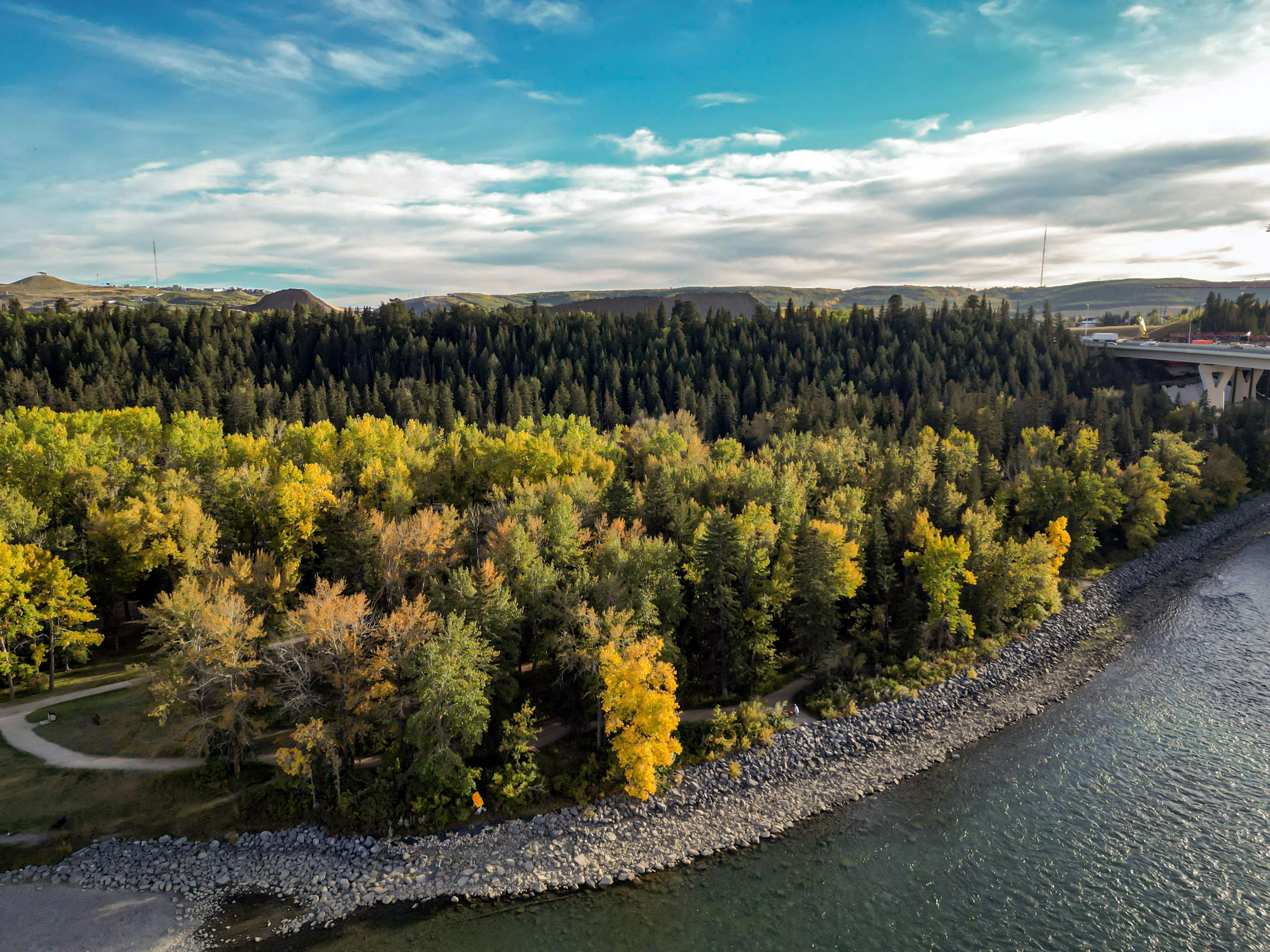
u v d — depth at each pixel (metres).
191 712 48.88
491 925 38.28
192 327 193.75
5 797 44.91
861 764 52.78
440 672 45.12
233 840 43.66
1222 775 50.12
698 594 61.12
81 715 53.44
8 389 142.62
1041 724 58.00
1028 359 196.12
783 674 64.69
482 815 46.56
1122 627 77.31
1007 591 72.25
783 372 192.75
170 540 62.91
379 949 36.72
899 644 68.19
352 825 45.31
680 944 36.84
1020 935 37.06
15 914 37.91
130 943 36.69
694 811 47.56
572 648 52.38
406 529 61.56
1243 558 99.75
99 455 88.06
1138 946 36.19
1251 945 35.94
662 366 192.00
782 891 40.56
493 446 95.12
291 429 111.00
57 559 56.84
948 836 44.97
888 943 36.72
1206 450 131.12
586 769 50.06
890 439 130.62
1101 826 45.38
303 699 46.03
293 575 61.38
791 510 76.69
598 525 67.06
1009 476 119.50
